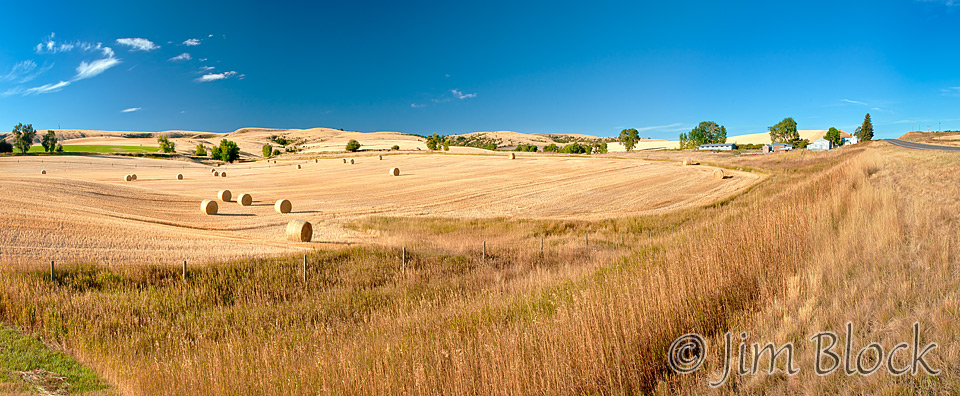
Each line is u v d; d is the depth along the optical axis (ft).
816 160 145.89
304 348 25.94
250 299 39.65
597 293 22.49
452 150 305.32
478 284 43.60
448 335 22.12
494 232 74.02
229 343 27.58
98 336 30.37
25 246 46.85
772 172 133.80
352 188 132.46
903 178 59.52
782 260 25.12
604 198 106.32
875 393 13.43
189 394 20.33
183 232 65.05
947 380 13.35
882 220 31.12
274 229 74.59
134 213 78.07
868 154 105.19
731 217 48.52
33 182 94.99
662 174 145.69
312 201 106.83
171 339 30.91
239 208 95.25
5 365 23.67
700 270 24.03
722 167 160.66
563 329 18.85
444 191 122.11
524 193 115.75
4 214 57.93
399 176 163.12
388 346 20.94
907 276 20.92
